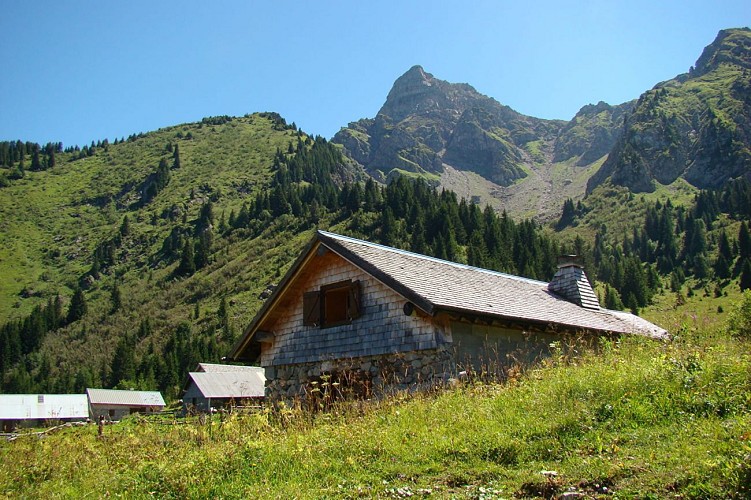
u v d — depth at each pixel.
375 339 16.08
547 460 7.61
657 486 6.27
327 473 8.44
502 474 7.40
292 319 18.53
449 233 121.69
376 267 15.73
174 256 180.12
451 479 7.53
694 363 9.65
